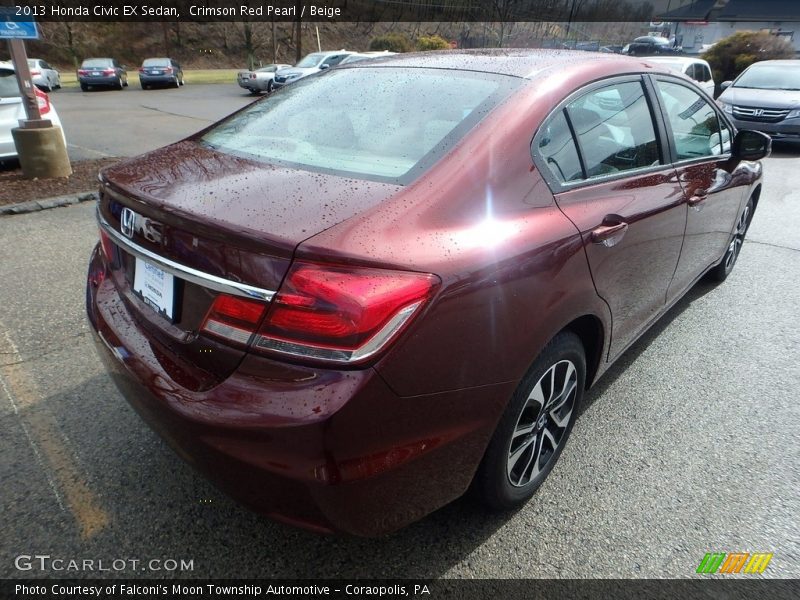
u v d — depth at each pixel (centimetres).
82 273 432
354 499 158
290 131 229
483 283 171
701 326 388
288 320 150
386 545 211
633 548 212
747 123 1070
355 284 149
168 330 179
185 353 174
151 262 181
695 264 347
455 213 177
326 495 154
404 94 231
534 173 203
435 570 201
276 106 259
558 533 218
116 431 264
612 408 296
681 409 296
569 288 205
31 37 671
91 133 1186
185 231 168
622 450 264
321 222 160
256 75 2256
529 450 221
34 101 691
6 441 256
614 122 252
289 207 167
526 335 188
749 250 542
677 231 291
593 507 230
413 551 208
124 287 209
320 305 147
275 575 198
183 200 176
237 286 156
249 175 193
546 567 204
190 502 226
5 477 235
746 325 391
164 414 170
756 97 1082
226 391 158
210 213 165
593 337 247
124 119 1438
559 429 237
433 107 217
